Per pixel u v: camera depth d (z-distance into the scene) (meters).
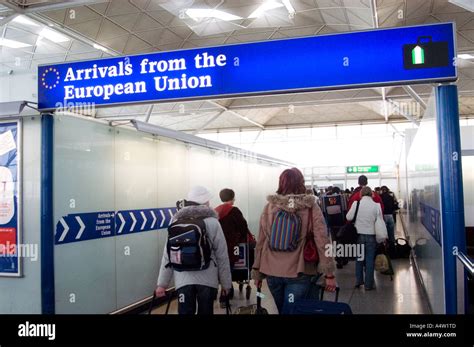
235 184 10.28
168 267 3.91
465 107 19.73
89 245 5.22
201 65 4.06
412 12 8.20
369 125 22.38
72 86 4.44
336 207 8.61
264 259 3.56
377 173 21.11
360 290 6.66
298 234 3.40
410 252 10.06
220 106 16.48
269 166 13.68
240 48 3.97
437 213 3.94
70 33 9.50
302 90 3.80
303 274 3.43
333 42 3.74
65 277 4.81
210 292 3.75
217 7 9.02
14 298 4.80
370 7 7.30
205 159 8.62
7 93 11.57
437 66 3.50
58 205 4.75
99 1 7.57
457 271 3.47
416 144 7.54
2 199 4.89
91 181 5.30
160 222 6.81
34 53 11.09
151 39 10.57
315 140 22.92
